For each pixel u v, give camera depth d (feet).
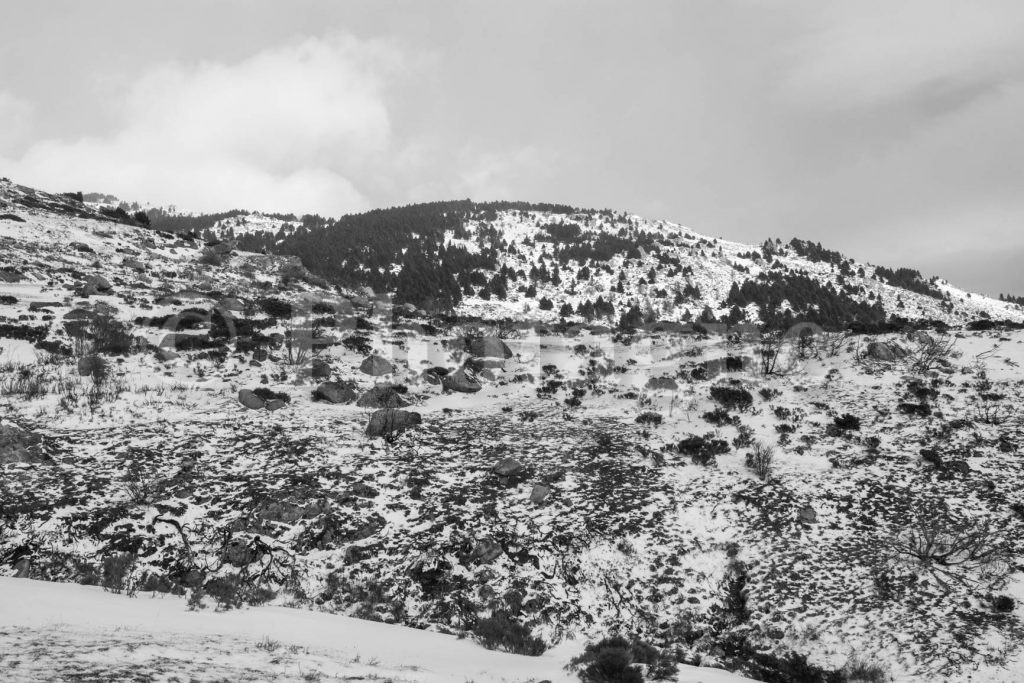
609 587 48.32
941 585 45.93
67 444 61.93
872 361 98.27
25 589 34.94
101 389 76.64
